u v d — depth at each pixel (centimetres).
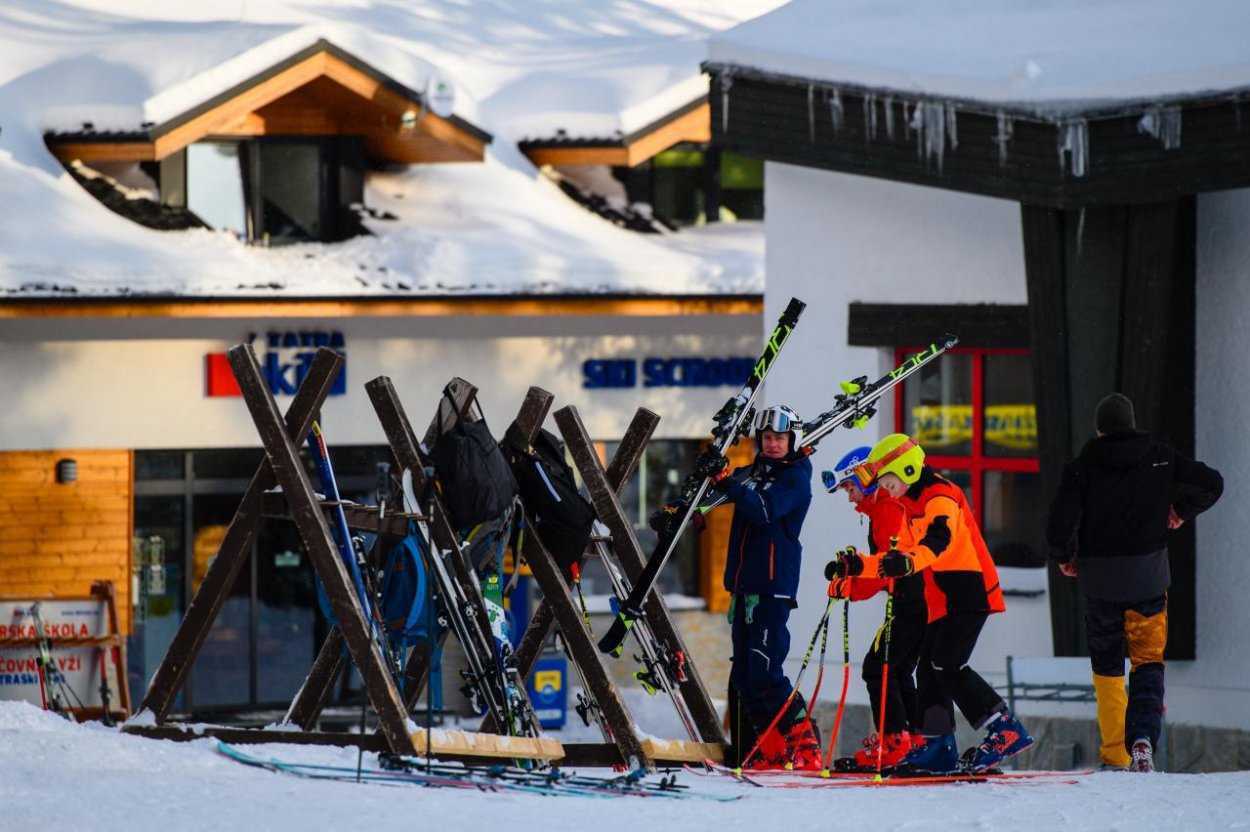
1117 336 3259
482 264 5266
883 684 2302
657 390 5741
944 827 1753
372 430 5484
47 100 5203
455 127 5397
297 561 5491
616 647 2470
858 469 2306
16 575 5206
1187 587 3328
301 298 5066
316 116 5362
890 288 3828
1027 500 3712
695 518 2477
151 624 5369
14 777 1798
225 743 2202
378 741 2202
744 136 3800
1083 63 3238
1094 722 3512
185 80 5084
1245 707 3294
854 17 3794
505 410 5609
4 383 5175
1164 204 3181
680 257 5466
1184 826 1775
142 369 5284
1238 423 3303
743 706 2522
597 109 5703
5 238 4844
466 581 2405
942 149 3419
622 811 1814
